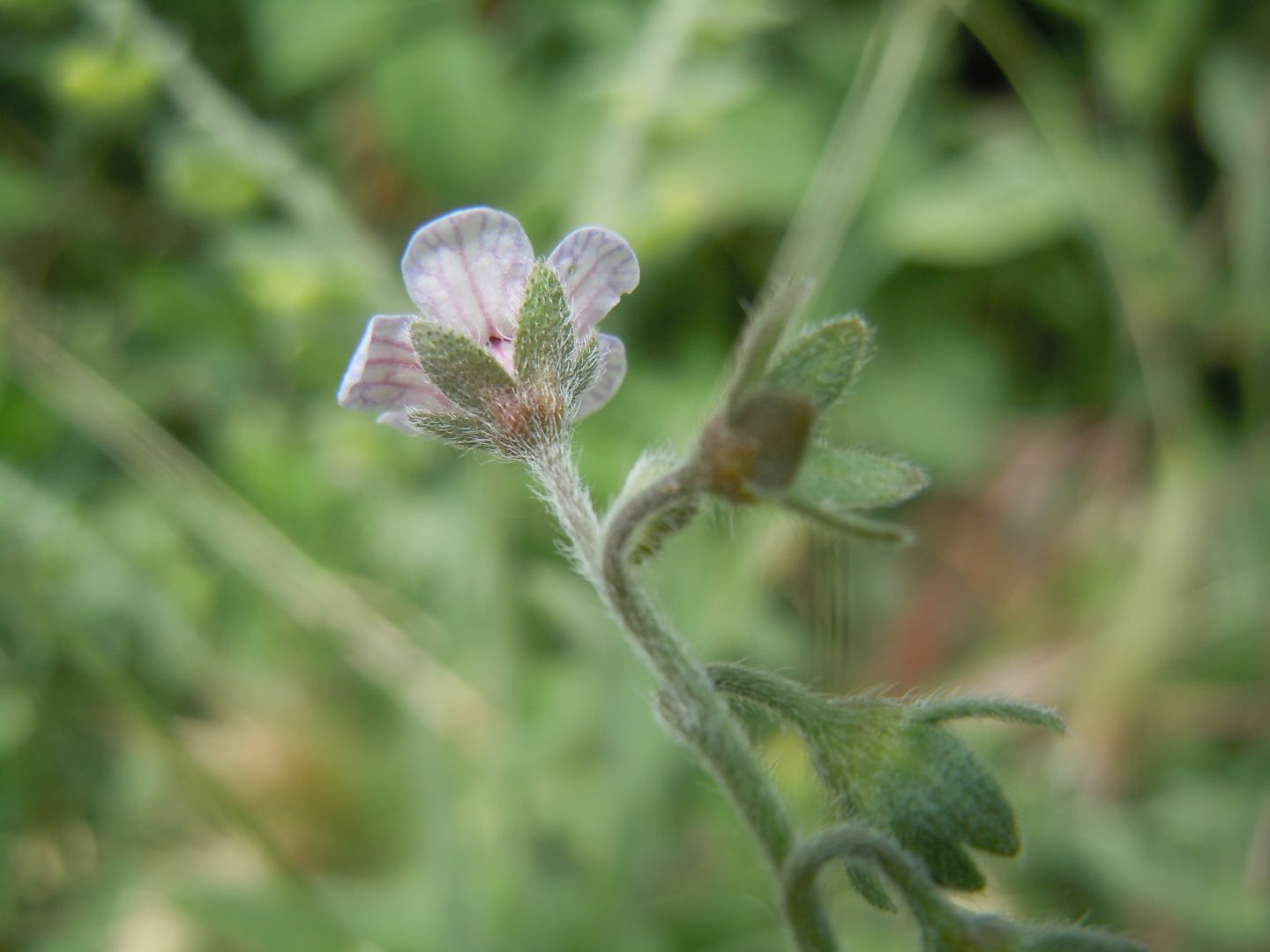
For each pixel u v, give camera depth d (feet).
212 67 0.39
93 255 0.38
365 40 0.38
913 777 0.16
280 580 0.32
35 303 0.37
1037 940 0.15
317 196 0.35
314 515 0.34
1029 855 0.29
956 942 0.15
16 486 0.32
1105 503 0.37
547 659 0.32
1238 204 0.38
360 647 0.31
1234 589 0.34
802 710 0.16
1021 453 0.37
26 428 0.34
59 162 0.38
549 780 0.29
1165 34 0.38
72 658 0.30
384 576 0.33
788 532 0.31
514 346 0.16
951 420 0.37
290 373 0.36
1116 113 0.39
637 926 0.27
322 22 0.38
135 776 0.31
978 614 0.36
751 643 0.31
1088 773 0.32
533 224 0.36
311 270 0.33
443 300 0.17
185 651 0.33
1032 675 0.34
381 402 0.17
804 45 0.39
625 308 0.36
